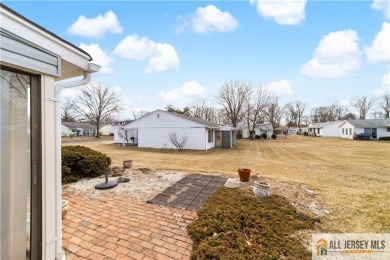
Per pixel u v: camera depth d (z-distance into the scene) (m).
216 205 4.12
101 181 5.99
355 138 29.59
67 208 3.53
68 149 6.87
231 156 13.52
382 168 9.20
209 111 44.81
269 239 2.96
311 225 3.50
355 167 9.45
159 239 2.95
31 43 1.91
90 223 3.39
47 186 2.08
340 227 3.52
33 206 1.99
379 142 24.66
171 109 34.28
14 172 1.86
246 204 4.22
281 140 30.75
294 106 58.69
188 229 3.18
